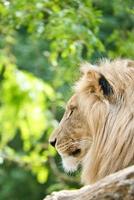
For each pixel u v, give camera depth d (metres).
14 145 19.89
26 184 20.28
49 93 14.91
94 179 7.44
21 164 15.52
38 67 17.28
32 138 15.58
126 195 5.67
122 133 7.00
